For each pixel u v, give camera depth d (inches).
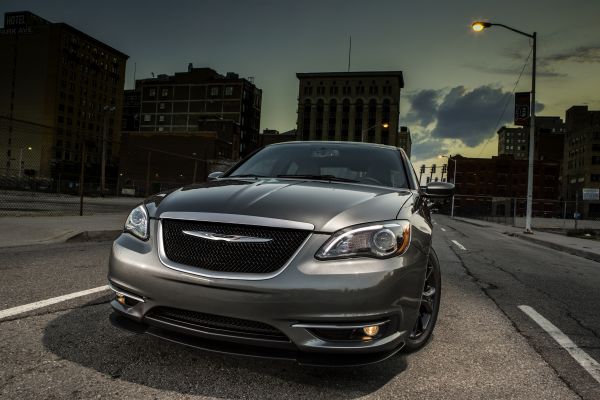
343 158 156.3
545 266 337.4
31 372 94.6
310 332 86.4
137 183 3142.2
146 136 3179.1
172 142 3142.2
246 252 89.2
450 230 788.0
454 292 206.7
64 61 4106.8
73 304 145.9
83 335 117.6
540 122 7367.1
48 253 245.8
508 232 863.7
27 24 4131.4
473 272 274.4
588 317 171.2
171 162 3125.0
